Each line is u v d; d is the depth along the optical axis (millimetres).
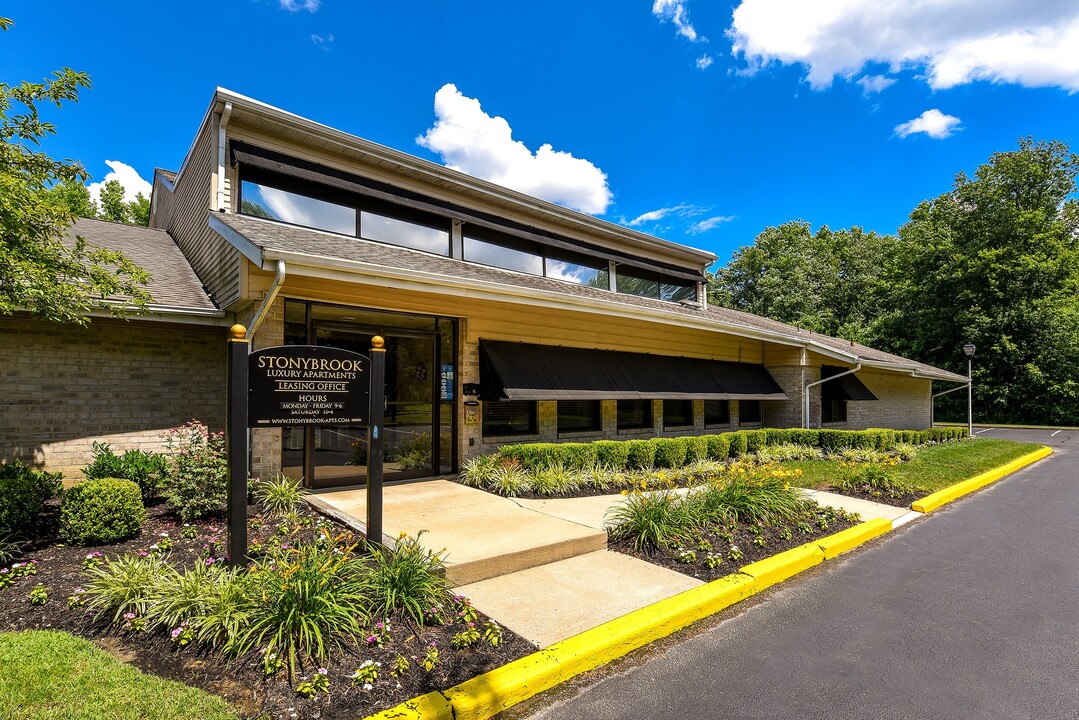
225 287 7902
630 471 9773
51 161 5188
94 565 4375
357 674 3088
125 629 3570
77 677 2996
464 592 4617
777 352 15859
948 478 10633
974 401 32906
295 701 2912
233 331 4328
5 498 4992
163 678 3080
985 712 3131
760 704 3201
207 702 2834
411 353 9180
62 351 7719
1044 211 33188
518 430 10641
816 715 3092
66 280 5707
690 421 14344
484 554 5051
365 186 9961
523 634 3832
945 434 18281
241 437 4305
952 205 35688
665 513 6191
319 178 9328
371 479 4977
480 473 8570
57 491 6695
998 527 7531
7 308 4945
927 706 3188
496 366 9508
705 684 3428
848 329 40594
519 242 12516
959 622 4398
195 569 4176
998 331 31828
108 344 8047
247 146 8859
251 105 8531
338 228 9797
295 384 4656
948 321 33969
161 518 6059
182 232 11180
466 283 7883
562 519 6492
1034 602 4840
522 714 3092
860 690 3361
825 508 7578
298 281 7551
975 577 5492
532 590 4680
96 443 7652
